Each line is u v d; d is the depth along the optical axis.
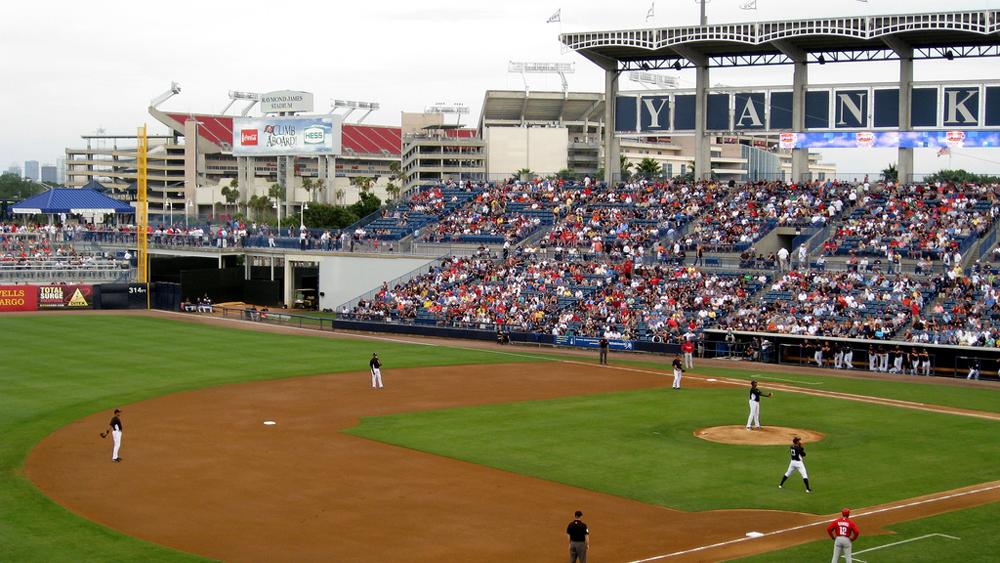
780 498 39.38
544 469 43.81
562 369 74.38
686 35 104.12
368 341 90.44
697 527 35.59
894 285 84.69
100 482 41.31
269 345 85.56
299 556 32.41
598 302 92.62
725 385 67.19
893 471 43.69
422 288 103.69
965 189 100.69
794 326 79.75
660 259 98.94
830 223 99.50
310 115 173.12
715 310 86.25
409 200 128.38
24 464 44.06
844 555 30.47
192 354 78.75
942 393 64.56
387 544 33.66
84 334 88.88
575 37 110.50
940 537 33.94
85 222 174.38
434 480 41.88
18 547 32.84
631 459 45.69
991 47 98.62
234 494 39.62
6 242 134.88
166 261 122.75
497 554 32.69
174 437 49.88
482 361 78.31
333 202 188.50
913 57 101.50
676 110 114.69
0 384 63.38
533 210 116.94
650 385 67.06
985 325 75.12
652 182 117.56
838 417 55.91
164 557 32.09
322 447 47.88
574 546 30.25
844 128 105.00
